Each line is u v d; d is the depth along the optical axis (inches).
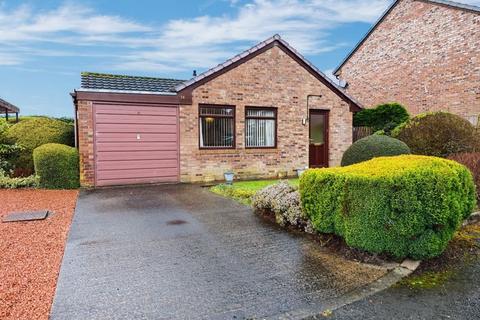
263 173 434.3
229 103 410.9
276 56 436.1
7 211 243.3
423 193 143.7
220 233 197.8
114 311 111.8
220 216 237.3
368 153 337.1
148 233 197.3
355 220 155.6
